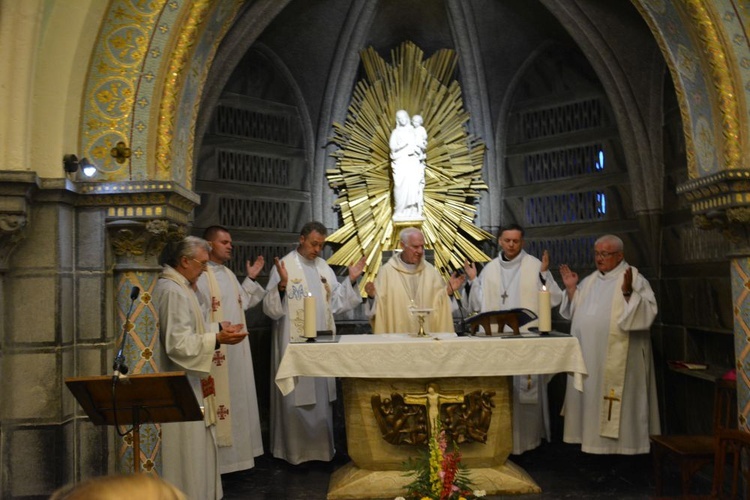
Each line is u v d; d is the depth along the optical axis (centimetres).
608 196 796
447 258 828
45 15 475
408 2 801
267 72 823
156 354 500
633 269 650
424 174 821
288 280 698
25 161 455
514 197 857
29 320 464
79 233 490
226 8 545
